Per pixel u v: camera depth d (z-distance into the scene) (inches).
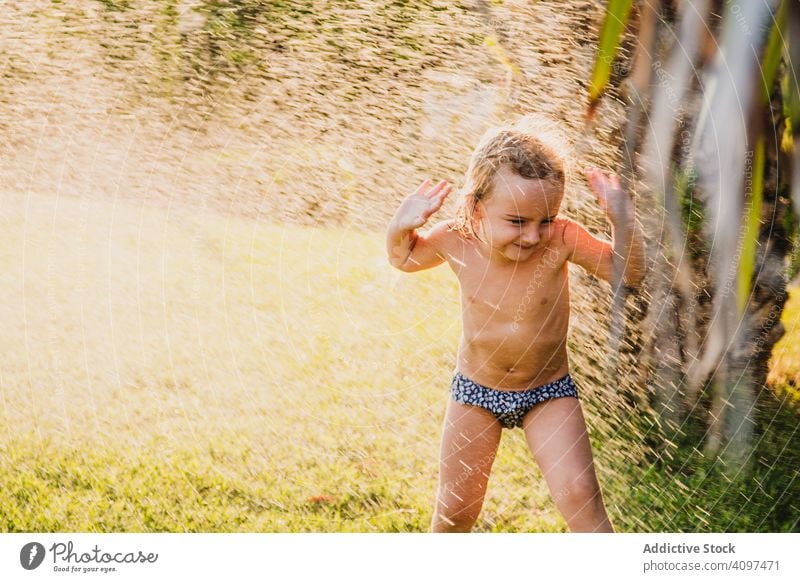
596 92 88.8
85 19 195.6
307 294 175.6
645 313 130.4
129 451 128.8
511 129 101.2
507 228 97.3
